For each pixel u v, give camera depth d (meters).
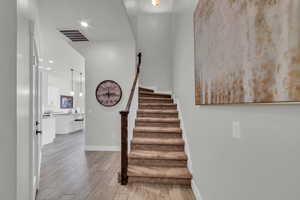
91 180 2.88
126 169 2.71
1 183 0.96
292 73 0.70
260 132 0.98
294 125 0.75
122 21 3.39
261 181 0.97
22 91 1.17
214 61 1.57
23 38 1.24
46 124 5.81
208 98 1.74
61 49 5.25
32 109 1.96
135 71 4.68
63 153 4.51
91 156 4.21
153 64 6.04
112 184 2.73
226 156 1.43
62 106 9.68
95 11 3.02
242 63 1.08
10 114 0.98
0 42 0.97
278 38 0.78
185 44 3.29
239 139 1.21
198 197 2.25
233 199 1.30
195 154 2.48
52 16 3.18
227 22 1.29
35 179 2.43
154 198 2.34
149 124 3.94
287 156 0.78
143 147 3.33
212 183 1.76
